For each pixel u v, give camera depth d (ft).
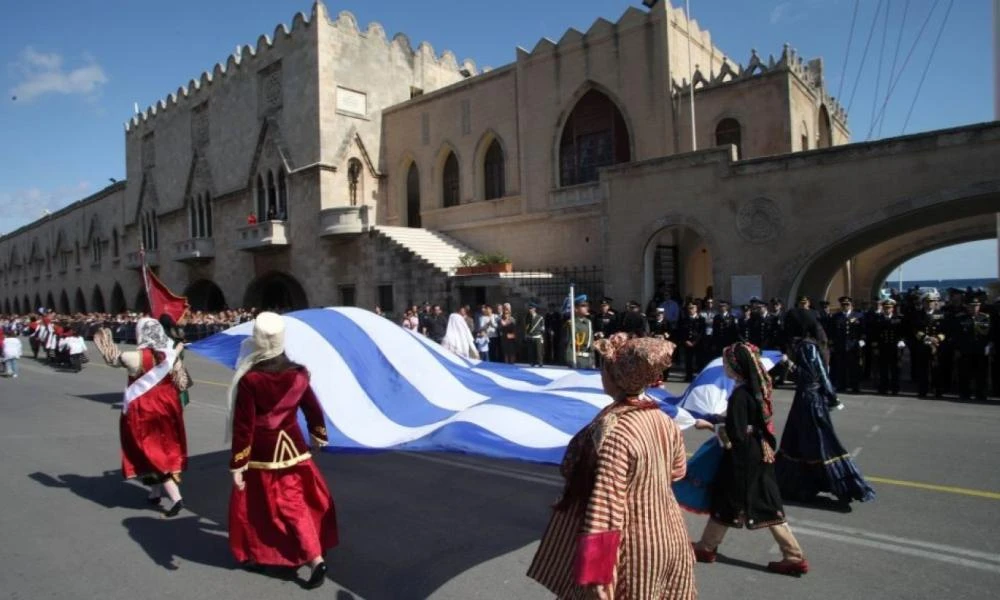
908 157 44.83
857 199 46.98
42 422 36.94
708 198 54.24
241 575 16.16
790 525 18.70
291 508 15.23
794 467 20.52
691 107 65.00
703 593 14.57
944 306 41.60
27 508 21.58
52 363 75.87
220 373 61.26
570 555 9.42
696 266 78.95
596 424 9.09
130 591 15.29
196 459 27.94
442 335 64.28
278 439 15.29
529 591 14.90
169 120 129.29
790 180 49.93
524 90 80.28
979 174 42.29
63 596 15.05
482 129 86.07
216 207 115.65
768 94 64.39
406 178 98.78
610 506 8.40
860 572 15.51
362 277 88.02
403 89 104.53
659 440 9.02
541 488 23.12
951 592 14.35
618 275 59.77
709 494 16.25
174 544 18.33
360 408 19.04
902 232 54.75
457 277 74.02
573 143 76.59
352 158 97.25
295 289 105.81
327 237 90.02
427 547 17.67
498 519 19.88
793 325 21.02
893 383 41.16
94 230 163.02
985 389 38.17
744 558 16.61
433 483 23.89
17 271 213.66
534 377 23.52
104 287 158.30
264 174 104.17
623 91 71.36
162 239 132.46
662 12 68.13
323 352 20.54
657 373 9.09
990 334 37.37
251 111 107.04
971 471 23.29
